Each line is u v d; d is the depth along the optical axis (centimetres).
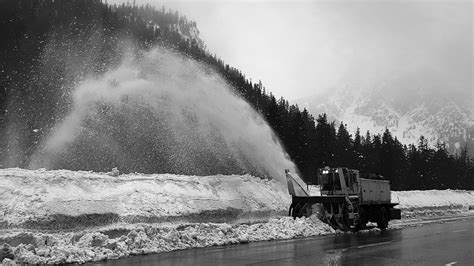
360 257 1377
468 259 1362
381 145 9038
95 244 1325
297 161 5541
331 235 2175
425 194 5319
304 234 2102
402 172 9269
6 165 3409
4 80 4906
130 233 1445
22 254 1190
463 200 5784
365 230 2541
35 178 1549
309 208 2422
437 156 10306
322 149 6762
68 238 1341
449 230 2503
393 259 1346
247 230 1908
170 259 1280
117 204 1650
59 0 7856
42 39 6550
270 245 1678
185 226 1697
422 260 1333
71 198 1517
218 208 2053
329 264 1227
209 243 1642
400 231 2467
